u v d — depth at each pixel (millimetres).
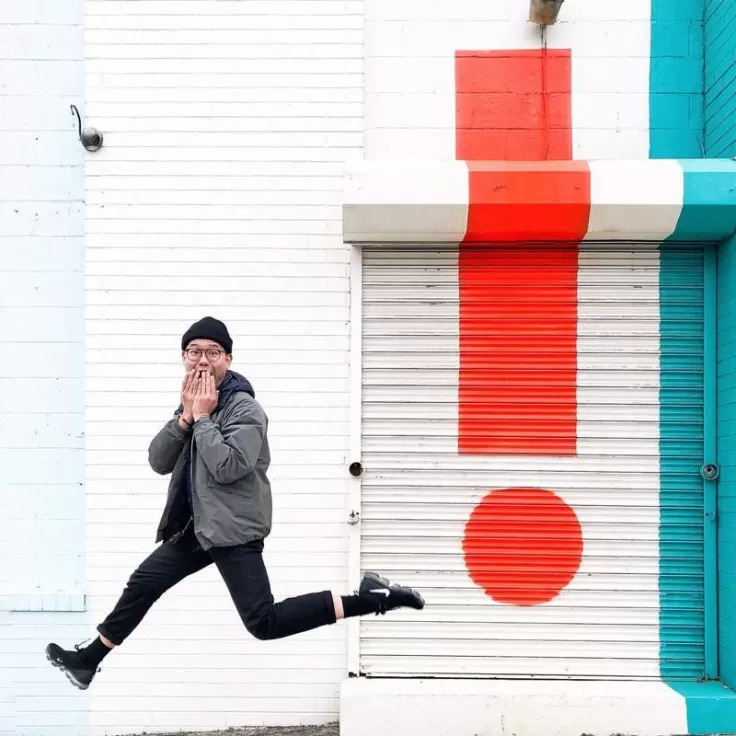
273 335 4961
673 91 5125
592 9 5109
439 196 4605
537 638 4820
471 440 4898
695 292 4922
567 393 4906
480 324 4934
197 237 4996
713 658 4789
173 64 5039
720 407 4824
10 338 5051
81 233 5098
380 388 4922
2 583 4953
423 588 4848
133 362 4961
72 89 5129
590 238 4844
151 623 4871
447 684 4691
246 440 3348
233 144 5020
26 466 5000
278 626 3406
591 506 4863
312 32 5043
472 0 5125
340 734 4539
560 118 5129
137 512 4918
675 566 4844
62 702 4855
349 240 4848
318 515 4887
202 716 4840
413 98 5105
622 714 4508
